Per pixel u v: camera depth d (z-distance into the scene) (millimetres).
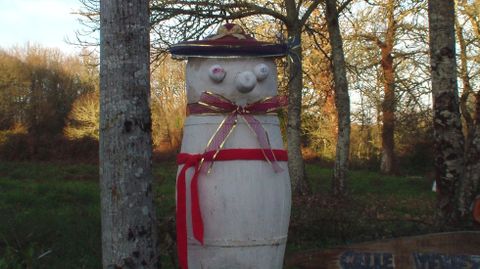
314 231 8312
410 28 20609
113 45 4098
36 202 14141
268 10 15305
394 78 22172
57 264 6855
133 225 4074
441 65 8266
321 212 9156
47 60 38344
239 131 4363
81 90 38344
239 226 4289
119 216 4066
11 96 36656
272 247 4426
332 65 17156
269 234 4391
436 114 8211
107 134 4098
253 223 4309
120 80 4082
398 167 29688
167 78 31719
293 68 5363
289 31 15562
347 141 16062
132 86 4102
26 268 6000
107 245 4117
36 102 37312
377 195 18469
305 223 8422
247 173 4309
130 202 4070
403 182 24188
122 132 4070
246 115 4398
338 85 16250
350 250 4645
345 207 11508
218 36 4582
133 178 4082
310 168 30453
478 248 4391
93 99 35875
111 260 4094
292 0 15680
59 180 23141
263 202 4336
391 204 14977
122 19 4098
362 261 4609
